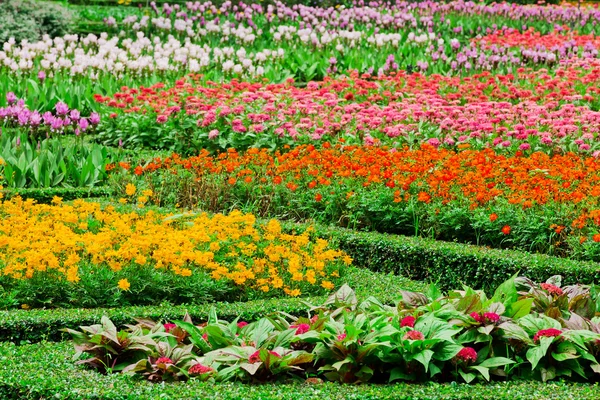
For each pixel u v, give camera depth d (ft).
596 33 78.95
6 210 29.17
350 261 25.40
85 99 52.21
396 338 16.97
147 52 63.98
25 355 18.03
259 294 23.93
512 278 19.07
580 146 38.70
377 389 15.85
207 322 19.70
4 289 22.63
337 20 75.87
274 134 42.68
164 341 17.97
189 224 27.81
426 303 19.26
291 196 33.63
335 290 24.52
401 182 31.42
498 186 31.86
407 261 28.14
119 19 85.56
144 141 45.60
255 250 25.88
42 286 22.49
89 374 16.76
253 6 79.46
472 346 17.38
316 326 17.92
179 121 45.11
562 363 16.94
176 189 35.35
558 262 25.99
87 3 96.22
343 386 16.21
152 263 24.08
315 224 30.83
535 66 61.87
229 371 16.47
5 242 23.30
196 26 76.48
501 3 93.86
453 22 81.87
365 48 69.92
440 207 30.60
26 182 38.27
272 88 49.57
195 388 15.89
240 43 70.64
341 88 51.34
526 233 28.94
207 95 46.62
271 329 17.78
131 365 16.85
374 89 53.36
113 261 22.86
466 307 17.98
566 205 29.30
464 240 30.42
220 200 34.37
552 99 47.29
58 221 27.63
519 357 17.07
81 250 24.72
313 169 33.83
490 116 43.50
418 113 42.75
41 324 20.43
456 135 41.55
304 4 89.61
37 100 51.70
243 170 34.27
